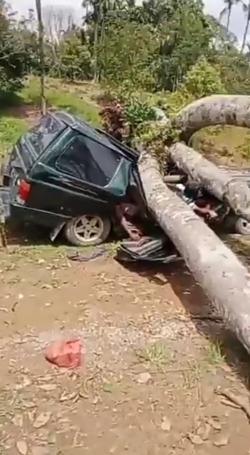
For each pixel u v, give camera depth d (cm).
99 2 3709
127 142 1103
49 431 395
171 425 408
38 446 380
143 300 611
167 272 692
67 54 3347
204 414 422
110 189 745
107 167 755
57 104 2205
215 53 2795
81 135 738
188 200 820
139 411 421
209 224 830
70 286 633
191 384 457
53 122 781
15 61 2161
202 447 389
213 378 468
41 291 615
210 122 957
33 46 2280
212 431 405
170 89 2597
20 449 377
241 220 846
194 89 1627
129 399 435
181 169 907
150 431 401
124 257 705
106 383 453
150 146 972
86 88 2828
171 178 905
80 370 469
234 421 416
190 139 1109
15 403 422
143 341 523
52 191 719
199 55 2584
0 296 597
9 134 1603
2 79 2131
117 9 3725
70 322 551
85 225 757
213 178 772
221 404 435
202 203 819
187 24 2950
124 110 1170
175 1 3650
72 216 743
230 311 468
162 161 955
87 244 762
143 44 2689
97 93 2631
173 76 2598
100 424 405
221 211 820
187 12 3212
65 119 782
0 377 453
